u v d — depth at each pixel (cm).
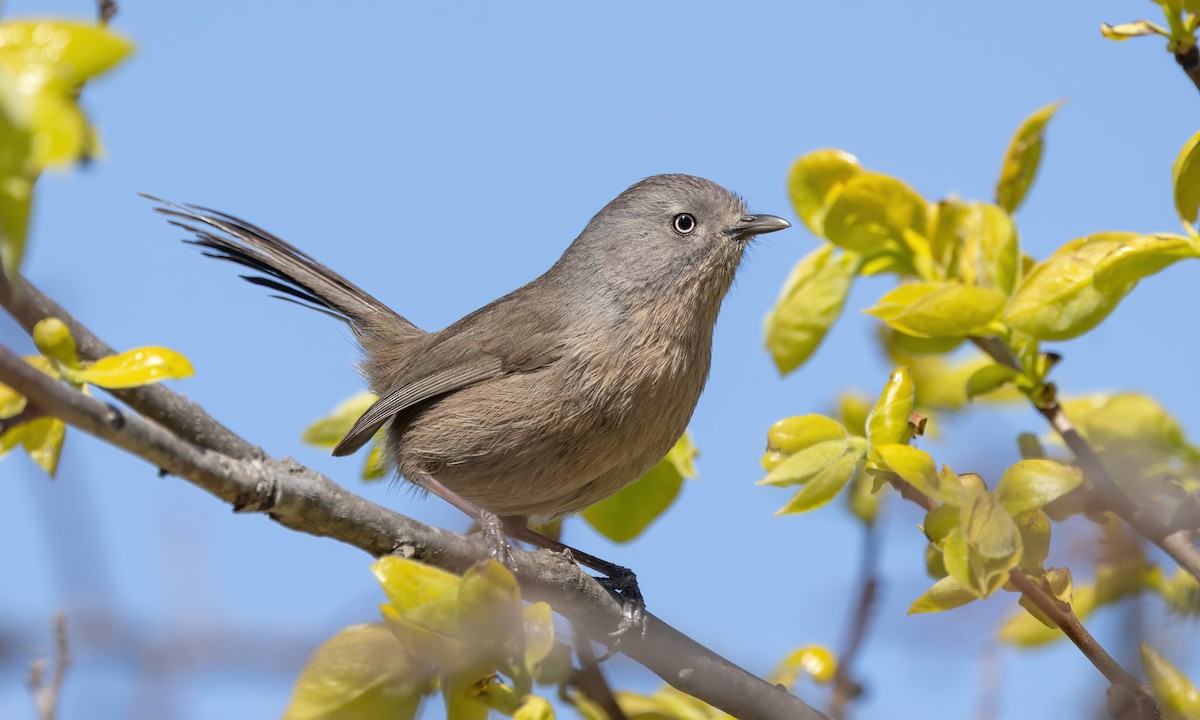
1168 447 873
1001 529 694
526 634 656
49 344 664
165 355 681
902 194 948
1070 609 731
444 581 650
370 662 629
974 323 863
